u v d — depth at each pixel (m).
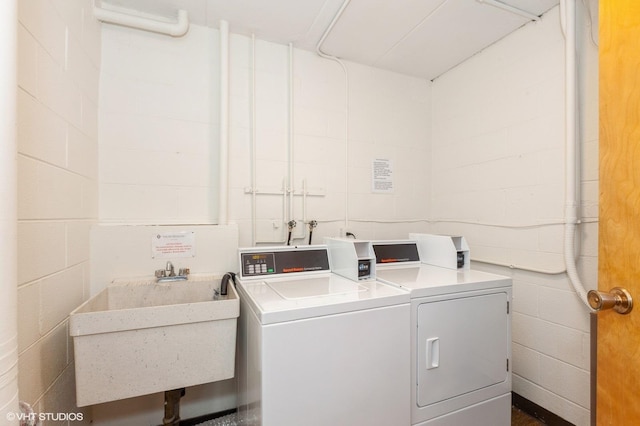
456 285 1.39
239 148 2.00
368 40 2.08
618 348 0.89
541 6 1.76
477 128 2.24
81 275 1.42
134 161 1.74
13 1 0.74
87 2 1.49
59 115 1.18
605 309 0.89
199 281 1.66
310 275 1.67
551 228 1.76
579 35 1.65
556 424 1.71
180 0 1.69
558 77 1.74
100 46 1.66
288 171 2.13
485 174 2.17
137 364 1.15
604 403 0.93
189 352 1.22
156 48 1.80
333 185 2.28
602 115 0.95
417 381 1.28
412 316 1.28
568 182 1.62
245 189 2.00
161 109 1.81
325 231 2.25
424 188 2.62
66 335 1.24
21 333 0.92
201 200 1.89
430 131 2.64
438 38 2.06
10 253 0.74
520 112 1.94
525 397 1.89
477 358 1.42
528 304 1.88
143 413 1.66
